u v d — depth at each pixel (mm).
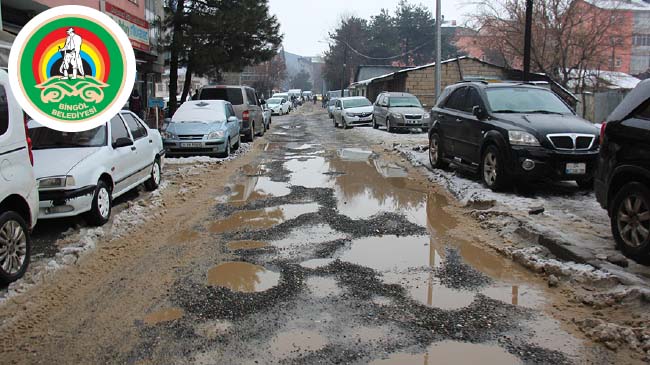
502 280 5320
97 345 4043
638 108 5770
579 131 8695
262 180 11164
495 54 39719
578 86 31141
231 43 25156
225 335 4180
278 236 6879
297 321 4418
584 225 6938
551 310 4594
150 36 26969
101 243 6656
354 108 27484
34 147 7871
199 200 9227
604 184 6090
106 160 7789
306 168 12844
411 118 22625
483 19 31172
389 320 4430
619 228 5734
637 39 55906
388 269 5641
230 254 6176
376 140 20031
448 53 68125
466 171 11570
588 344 3969
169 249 6398
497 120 9477
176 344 4039
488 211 7707
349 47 71000
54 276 5500
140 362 3783
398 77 34594
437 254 6137
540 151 8586
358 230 7137
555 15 29328
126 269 5715
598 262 5309
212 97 19469
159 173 10617
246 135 19828
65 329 4316
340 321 4414
